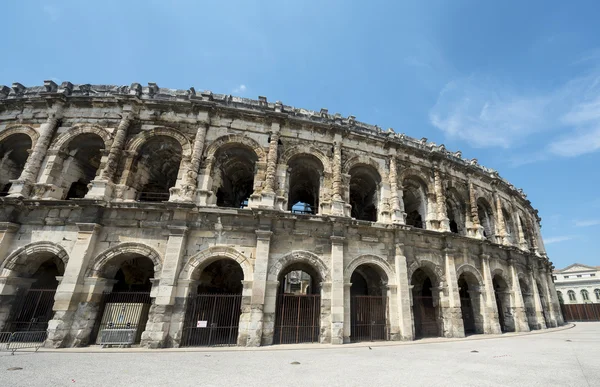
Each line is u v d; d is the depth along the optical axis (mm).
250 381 10508
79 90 25328
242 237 21281
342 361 14367
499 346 19781
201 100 24844
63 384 9820
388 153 28406
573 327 38250
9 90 25641
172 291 18922
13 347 16734
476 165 35469
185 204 20406
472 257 28781
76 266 18719
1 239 19266
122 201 21078
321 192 25234
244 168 28531
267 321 19781
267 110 26234
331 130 26781
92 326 18641
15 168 25516
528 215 43844
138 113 24500
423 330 27641
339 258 22188
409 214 34094
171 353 16312
